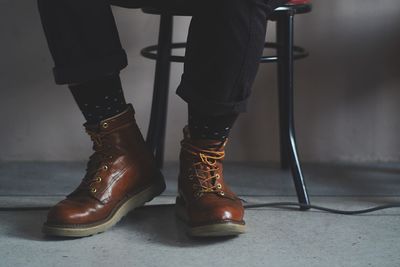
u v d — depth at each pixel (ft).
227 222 3.94
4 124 6.25
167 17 5.19
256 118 6.33
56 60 4.09
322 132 6.35
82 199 4.15
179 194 4.43
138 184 4.40
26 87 6.20
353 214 4.63
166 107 5.74
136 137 4.42
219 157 4.23
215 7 3.75
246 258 3.79
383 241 4.08
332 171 6.03
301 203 4.75
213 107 3.95
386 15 6.15
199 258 3.79
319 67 6.25
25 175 5.80
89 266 3.66
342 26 6.19
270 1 3.88
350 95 6.29
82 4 3.97
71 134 6.30
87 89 4.15
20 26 6.10
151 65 6.19
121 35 6.15
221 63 3.82
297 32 6.20
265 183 5.63
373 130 6.33
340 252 3.90
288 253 3.87
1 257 3.78
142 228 4.29
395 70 6.23
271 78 6.25
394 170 6.06
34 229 4.26
